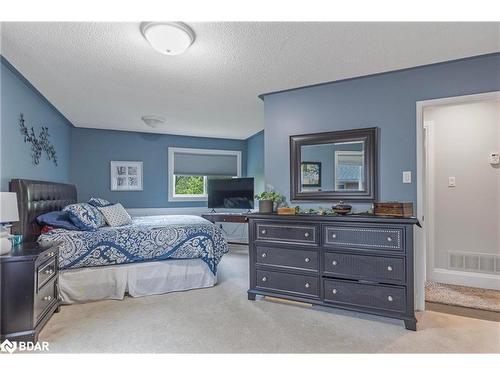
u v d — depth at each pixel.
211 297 3.19
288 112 3.61
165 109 4.43
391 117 3.06
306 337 2.32
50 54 2.63
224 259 4.95
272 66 2.90
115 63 2.83
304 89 3.51
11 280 2.17
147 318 2.66
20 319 2.18
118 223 3.62
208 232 3.61
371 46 2.51
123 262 3.20
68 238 3.02
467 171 3.61
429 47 2.53
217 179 6.13
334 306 2.75
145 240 3.29
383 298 2.57
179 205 6.31
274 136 3.69
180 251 3.42
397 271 2.52
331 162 3.31
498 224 3.47
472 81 2.74
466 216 3.61
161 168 6.18
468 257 3.59
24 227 2.98
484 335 2.36
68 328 2.47
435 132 3.76
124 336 2.34
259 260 3.11
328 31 2.28
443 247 3.70
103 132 5.73
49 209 3.65
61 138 4.86
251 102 4.09
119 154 5.84
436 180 3.74
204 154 6.57
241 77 3.18
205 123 5.34
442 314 2.75
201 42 2.43
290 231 2.96
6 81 2.86
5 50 2.56
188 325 2.53
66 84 3.37
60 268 2.96
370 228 2.63
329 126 3.37
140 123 5.29
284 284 2.99
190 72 3.06
